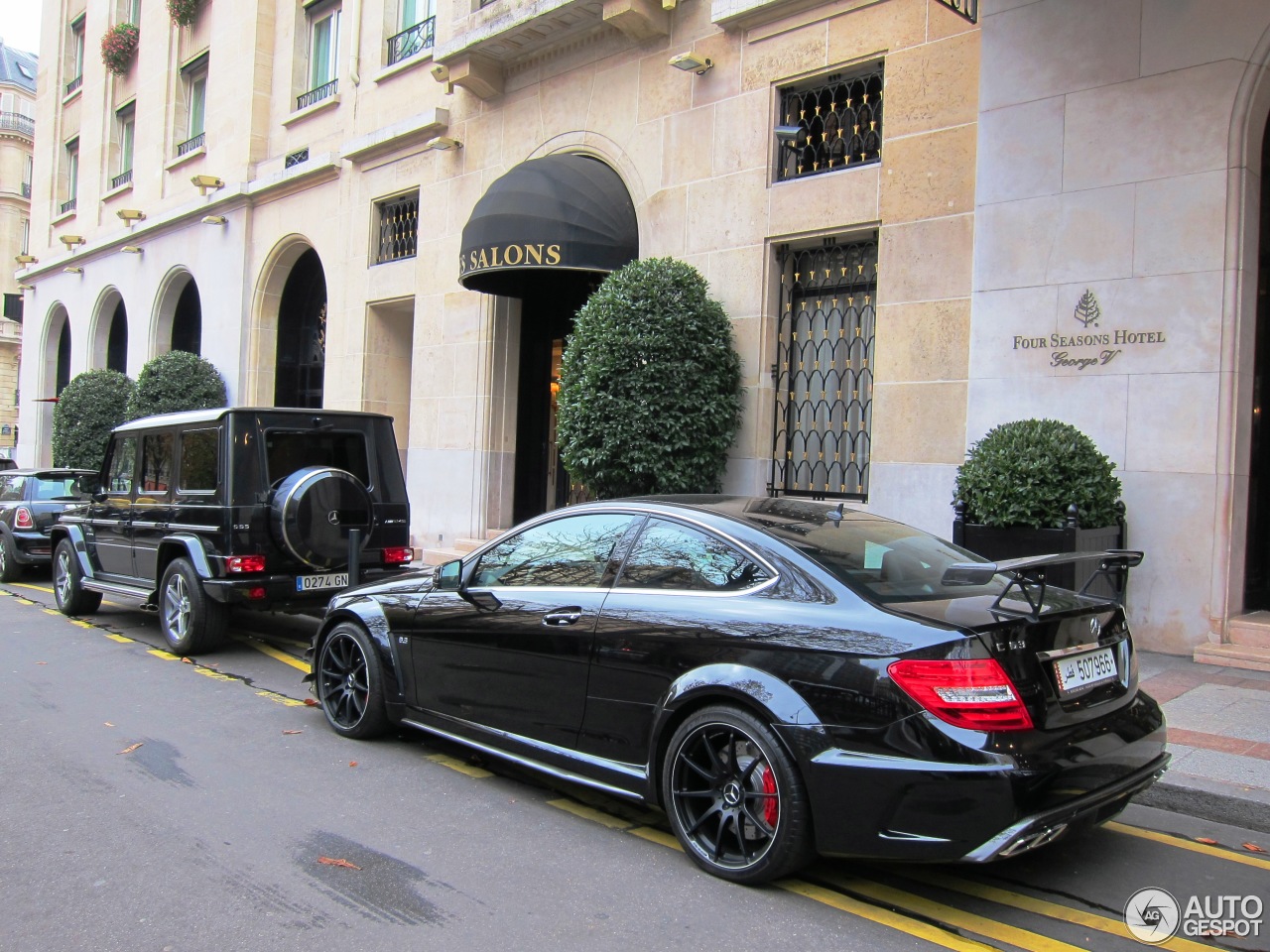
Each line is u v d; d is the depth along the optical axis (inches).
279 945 128.9
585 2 438.0
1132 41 296.7
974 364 326.6
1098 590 279.7
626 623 167.3
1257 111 283.3
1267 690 249.4
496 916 137.9
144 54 885.2
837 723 137.9
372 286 597.3
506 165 512.4
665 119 429.7
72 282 1000.9
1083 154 305.3
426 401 550.6
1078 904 144.5
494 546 202.4
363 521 317.7
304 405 722.8
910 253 346.0
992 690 131.4
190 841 164.1
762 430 386.3
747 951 128.6
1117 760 142.7
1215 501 280.1
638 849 163.9
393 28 606.5
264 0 724.0
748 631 151.2
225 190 727.7
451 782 197.5
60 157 1072.2
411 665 211.0
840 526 175.3
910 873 155.3
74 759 208.1
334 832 169.0
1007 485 278.2
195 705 255.9
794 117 393.1
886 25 356.2
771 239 387.2
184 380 700.7
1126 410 295.3
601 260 426.3
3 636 351.6
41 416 1053.8
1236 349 278.8
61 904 140.3
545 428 527.2
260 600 301.4
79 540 384.5
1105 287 299.9
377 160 598.2
